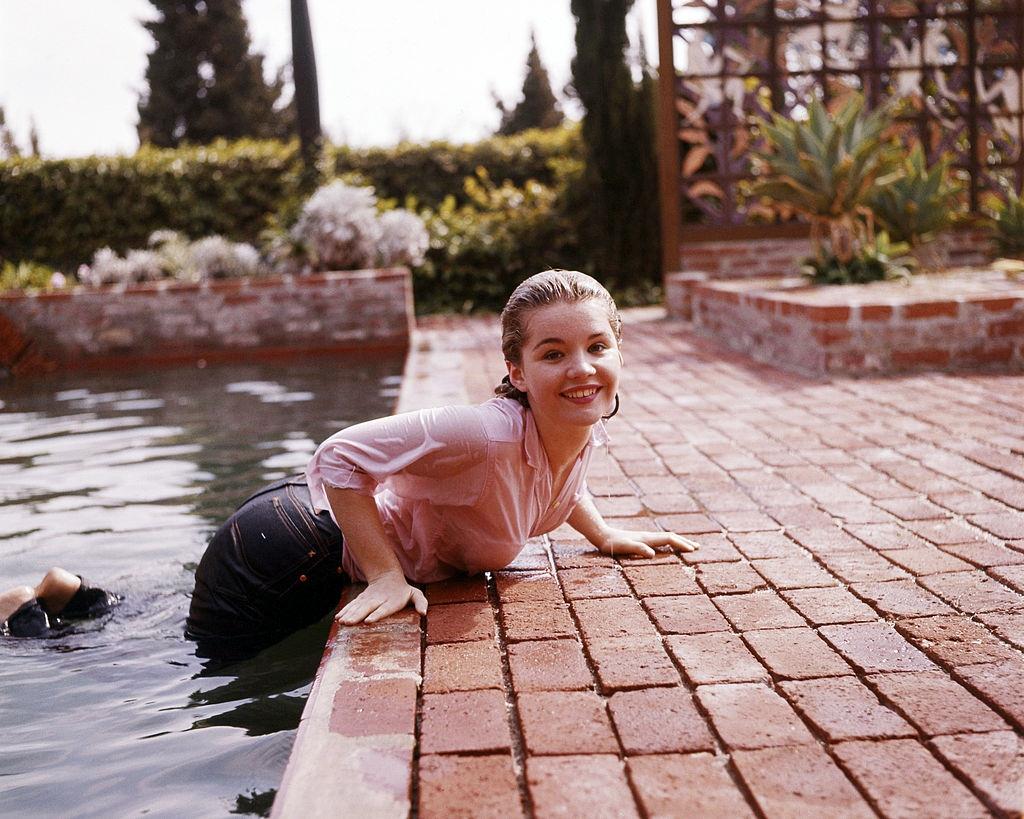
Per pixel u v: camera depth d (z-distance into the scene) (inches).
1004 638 86.4
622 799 62.7
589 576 108.0
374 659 85.7
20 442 222.1
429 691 79.2
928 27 423.5
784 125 312.5
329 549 107.7
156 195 542.6
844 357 237.3
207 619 109.0
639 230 497.0
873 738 69.6
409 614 97.4
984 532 118.2
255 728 85.3
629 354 298.0
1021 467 147.7
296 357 380.8
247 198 550.0
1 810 72.1
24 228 544.7
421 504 103.0
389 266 428.1
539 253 503.5
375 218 430.6
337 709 76.0
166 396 287.0
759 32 417.7
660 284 502.9
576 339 94.7
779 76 420.5
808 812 60.4
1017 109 426.9
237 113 1253.7
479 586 105.9
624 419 198.8
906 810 60.3
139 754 80.9
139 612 117.0
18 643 108.3
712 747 69.2
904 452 161.2
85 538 144.9
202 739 83.4
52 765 79.4
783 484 145.0
